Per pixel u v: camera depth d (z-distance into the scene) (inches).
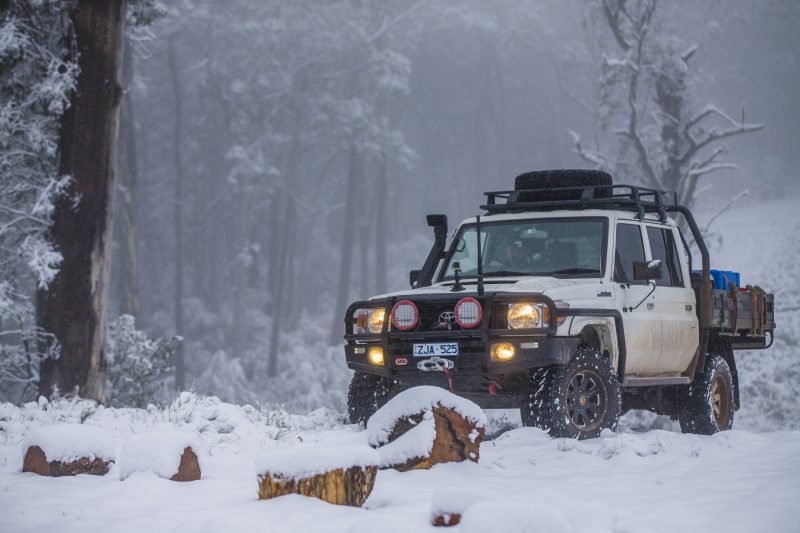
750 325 534.0
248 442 386.6
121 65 824.3
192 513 252.4
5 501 270.5
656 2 1611.7
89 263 798.5
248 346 2704.2
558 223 455.8
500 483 300.8
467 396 423.8
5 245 829.8
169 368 942.4
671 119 1616.6
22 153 818.2
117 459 331.0
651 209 495.8
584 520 230.1
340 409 527.8
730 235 2271.2
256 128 2645.2
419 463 315.3
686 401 496.7
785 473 315.3
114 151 818.8
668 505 262.2
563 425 393.7
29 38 816.3
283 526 235.0
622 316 435.8
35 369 824.3
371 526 215.3
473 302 397.1
